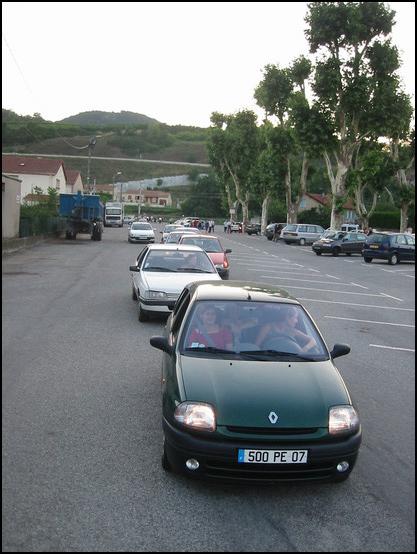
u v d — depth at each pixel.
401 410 7.10
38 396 6.89
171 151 195.25
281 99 55.28
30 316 11.92
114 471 4.96
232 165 77.56
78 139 187.75
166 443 4.80
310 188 109.50
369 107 42.31
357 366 9.35
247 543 3.97
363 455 5.62
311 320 6.09
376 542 4.06
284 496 4.71
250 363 5.30
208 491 4.71
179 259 12.49
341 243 38.47
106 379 7.70
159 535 4.00
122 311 12.84
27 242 30.30
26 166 61.72
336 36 41.34
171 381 5.09
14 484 4.65
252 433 4.57
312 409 4.72
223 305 6.04
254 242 52.06
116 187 152.00
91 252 29.20
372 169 44.56
